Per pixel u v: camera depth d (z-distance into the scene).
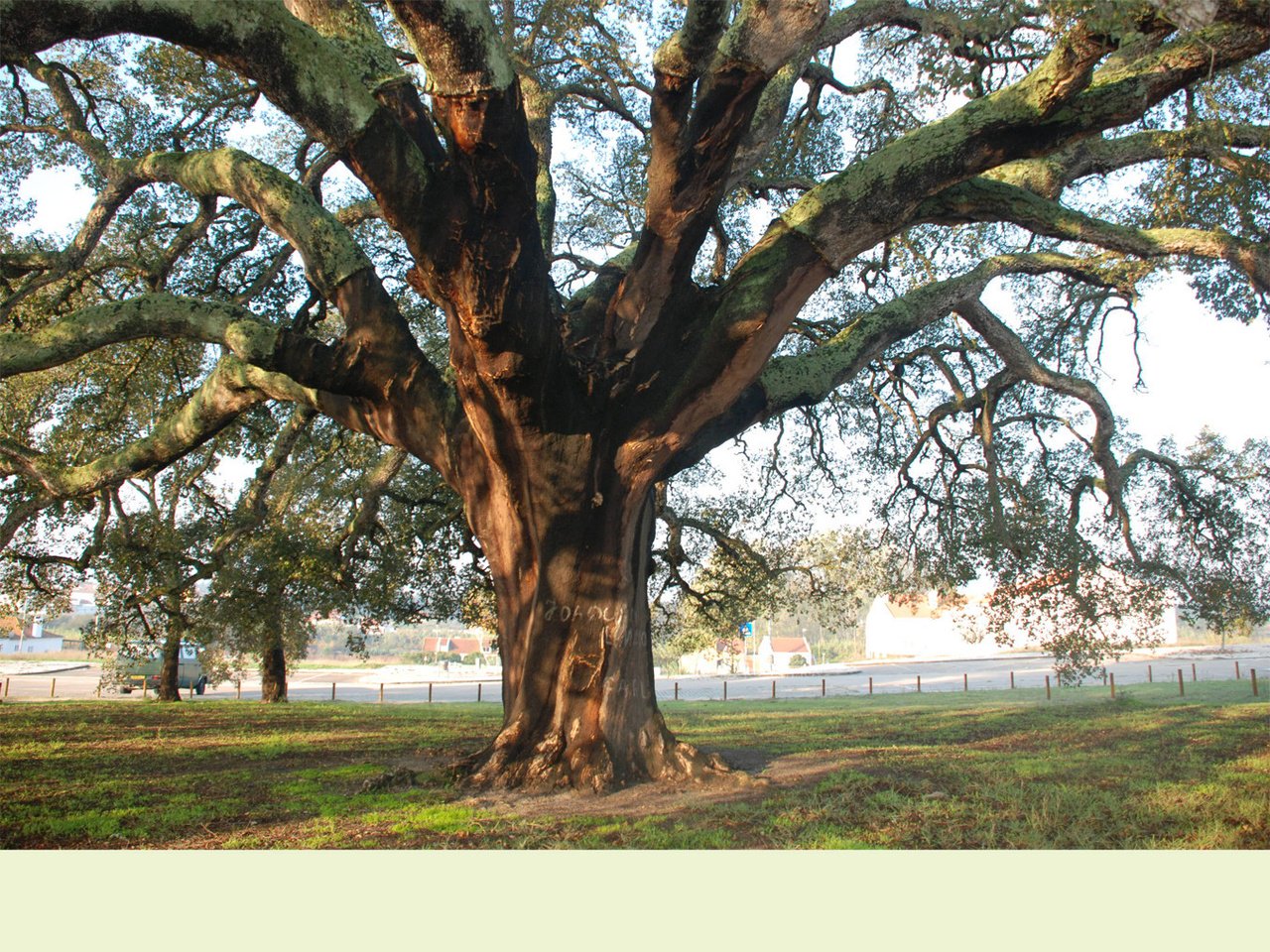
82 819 7.30
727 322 8.37
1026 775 9.42
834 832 6.79
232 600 19.33
